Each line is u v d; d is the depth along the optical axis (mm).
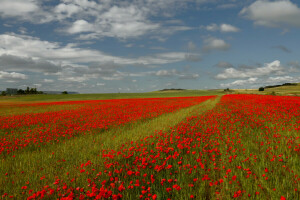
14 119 16406
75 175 4449
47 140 8461
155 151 5836
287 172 4137
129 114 16719
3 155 6613
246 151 5578
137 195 3475
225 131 8070
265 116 11508
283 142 6148
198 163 4824
